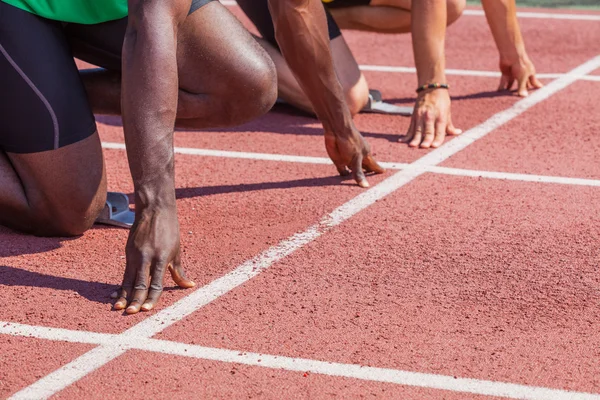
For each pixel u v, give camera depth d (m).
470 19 20.44
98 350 6.36
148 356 6.27
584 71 15.36
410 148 11.25
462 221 8.79
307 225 8.73
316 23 8.37
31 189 8.20
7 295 7.21
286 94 12.73
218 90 8.20
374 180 10.05
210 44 8.00
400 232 8.52
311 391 5.81
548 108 13.04
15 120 7.84
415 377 5.98
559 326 6.66
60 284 7.43
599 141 11.43
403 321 6.75
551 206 9.19
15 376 6.04
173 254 7.12
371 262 7.84
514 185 9.84
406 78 15.32
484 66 16.05
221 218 8.96
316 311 6.91
